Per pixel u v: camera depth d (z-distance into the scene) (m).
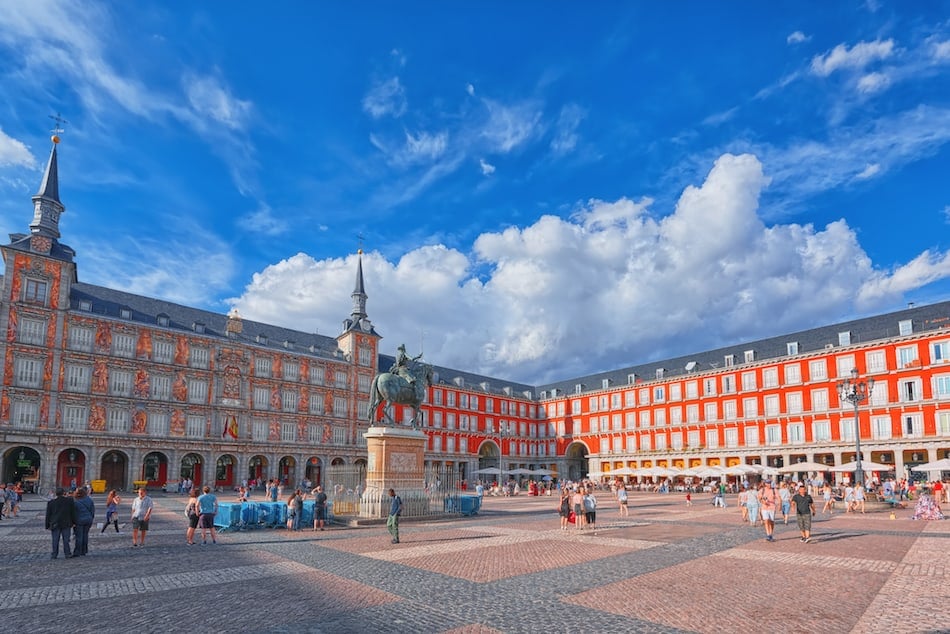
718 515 33.12
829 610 10.91
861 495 34.38
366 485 29.27
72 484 55.16
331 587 12.88
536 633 9.48
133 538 20.33
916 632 9.53
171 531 24.41
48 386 55.59
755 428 71.81
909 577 13.98
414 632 9.53
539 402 103.81
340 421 79.25
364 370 83.44
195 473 67.06
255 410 70.50
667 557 17.14
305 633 9.48
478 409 95.06
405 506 28.55
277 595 12.11
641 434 85.38
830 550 18.52
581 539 21.45
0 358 53.19
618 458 87.88
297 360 76.00
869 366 62.47
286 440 73.00
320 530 24.70
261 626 9.87
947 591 12.46
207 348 67.38
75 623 10.07
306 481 65.31
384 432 28.61
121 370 60.59
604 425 91.38
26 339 55.00
